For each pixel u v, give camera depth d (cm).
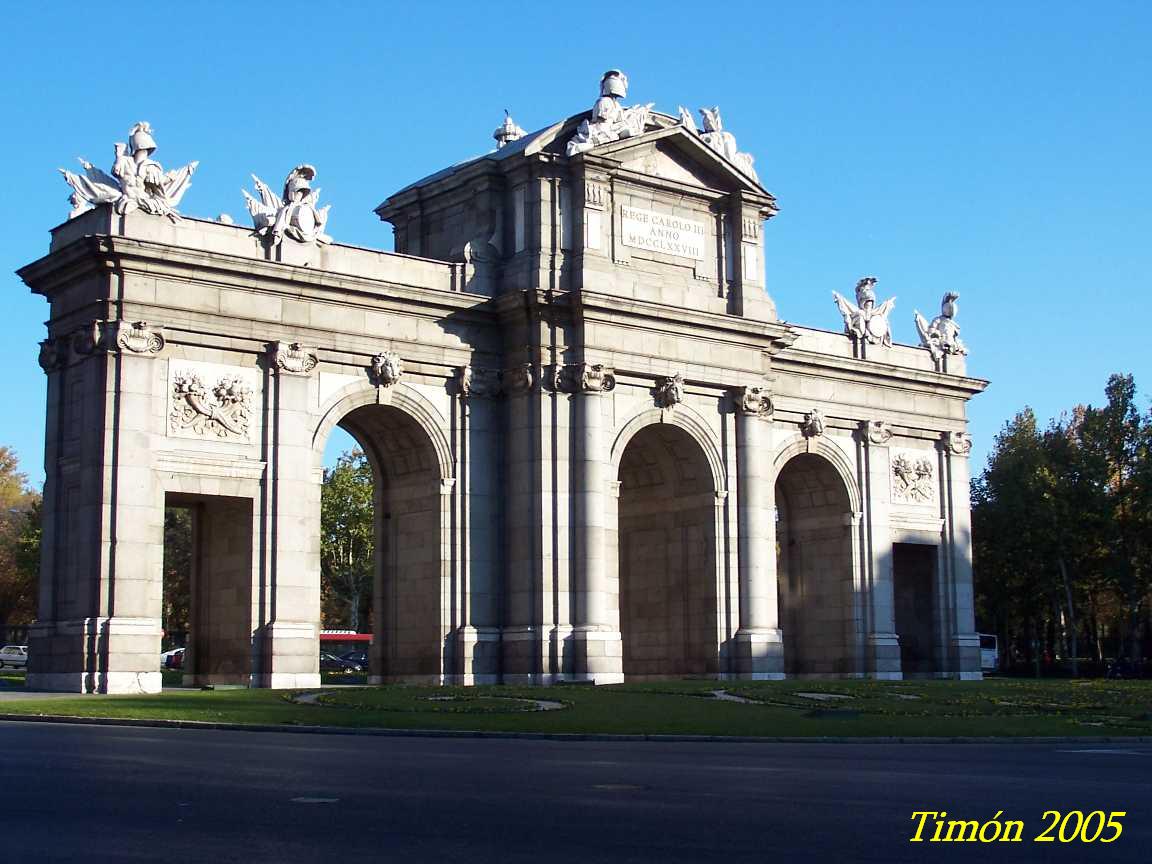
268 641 5859
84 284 5756
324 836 1756
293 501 5978
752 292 7256
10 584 14200
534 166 6669
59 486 5819
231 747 3083
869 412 8181
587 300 6531
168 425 5719
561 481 6506
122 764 2594
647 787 2334
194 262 5753
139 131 5791
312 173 6222
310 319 6119
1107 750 3409
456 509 6506
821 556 8194
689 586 7188
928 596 8475
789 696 5194
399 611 6700
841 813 2028
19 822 1836
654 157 7006
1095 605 12181
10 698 4906
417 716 4125
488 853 1647
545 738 3694
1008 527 11150
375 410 6469
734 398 7194
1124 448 10719
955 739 3672
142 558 5575
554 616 6431
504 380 6669
